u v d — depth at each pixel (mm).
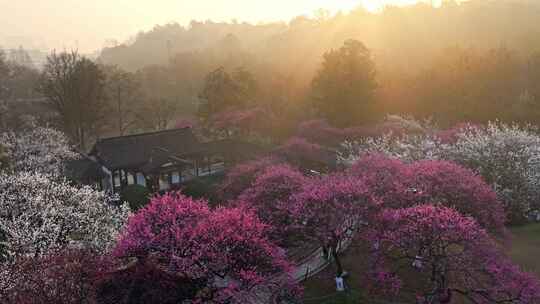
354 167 26625
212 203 31188
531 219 27984
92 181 37719
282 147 38594
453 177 22047
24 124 50781
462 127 36625
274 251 16953
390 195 21234
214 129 50062
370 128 41938
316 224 19828
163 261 15984
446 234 16484
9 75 69125
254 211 21156
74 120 52812
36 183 22078
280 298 17281
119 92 58594
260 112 48594
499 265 16141
